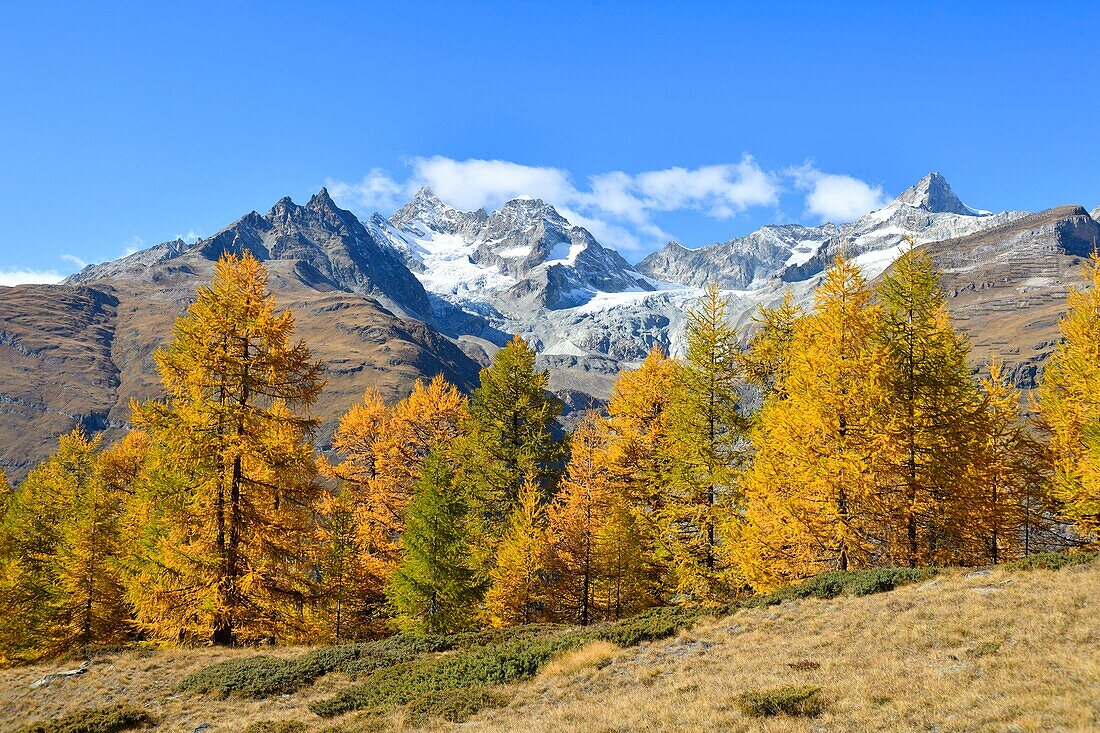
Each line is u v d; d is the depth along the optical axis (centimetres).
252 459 2583
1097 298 2880
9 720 2017
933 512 2416
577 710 1470
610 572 3222
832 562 2519
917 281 2542
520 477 3766
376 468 4188
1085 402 2770
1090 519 2691
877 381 2409
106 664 2486
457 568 3181
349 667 2241
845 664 1480
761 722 1203
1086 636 1350
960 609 1689
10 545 3822
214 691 2047
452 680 1886
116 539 3562
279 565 2708
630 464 3456
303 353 2692
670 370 3522
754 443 2711
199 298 2567
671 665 1736
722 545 2945
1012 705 1077
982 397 2962
